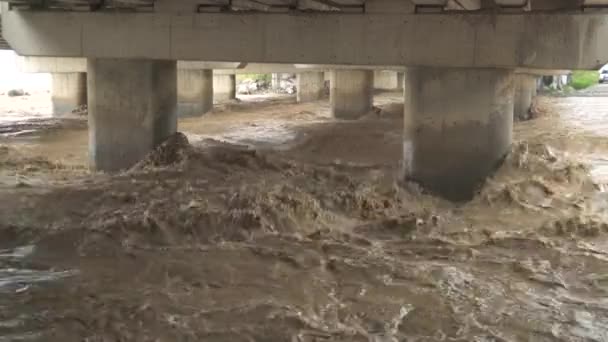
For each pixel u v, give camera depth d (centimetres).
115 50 2061
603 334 1038
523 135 3106
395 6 1862
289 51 1939
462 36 1792
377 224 1602
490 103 1839
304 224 1582
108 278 1230
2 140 2950
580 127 3462
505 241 1497
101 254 1357
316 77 5319
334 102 4034
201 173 2012
